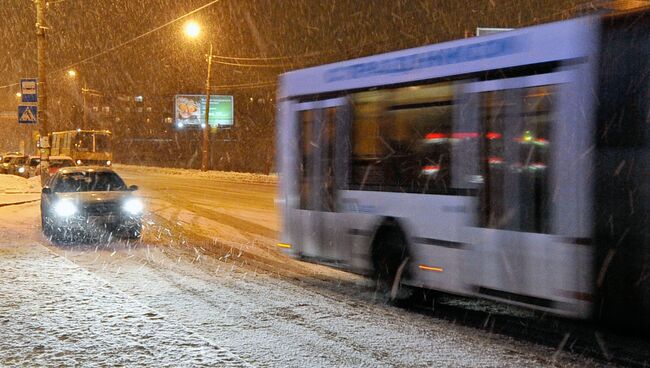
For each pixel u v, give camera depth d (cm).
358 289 971
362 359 627
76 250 1331
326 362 616
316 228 995
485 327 757
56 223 1455
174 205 2445
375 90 895
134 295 907
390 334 720
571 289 641
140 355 631
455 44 780
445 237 780
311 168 1007
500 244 710
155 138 9862
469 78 757
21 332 710
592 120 632
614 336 716
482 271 732
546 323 777
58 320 762
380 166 884
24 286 959
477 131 745
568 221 644
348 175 938
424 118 819
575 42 648
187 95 7881
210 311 818
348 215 934
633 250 603
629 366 611
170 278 1041
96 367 595
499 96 721
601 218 623
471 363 616
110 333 709
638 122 603
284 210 1065
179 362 611
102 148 5044
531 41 689
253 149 6000
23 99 2439
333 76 969
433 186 801
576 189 639
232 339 692
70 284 979
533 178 680
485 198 731
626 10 619
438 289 794
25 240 1473
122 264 1167
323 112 987
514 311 840
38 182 3397
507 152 709
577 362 622
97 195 1512
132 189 1617
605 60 627
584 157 635
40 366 597
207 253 1310
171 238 1535
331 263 970
